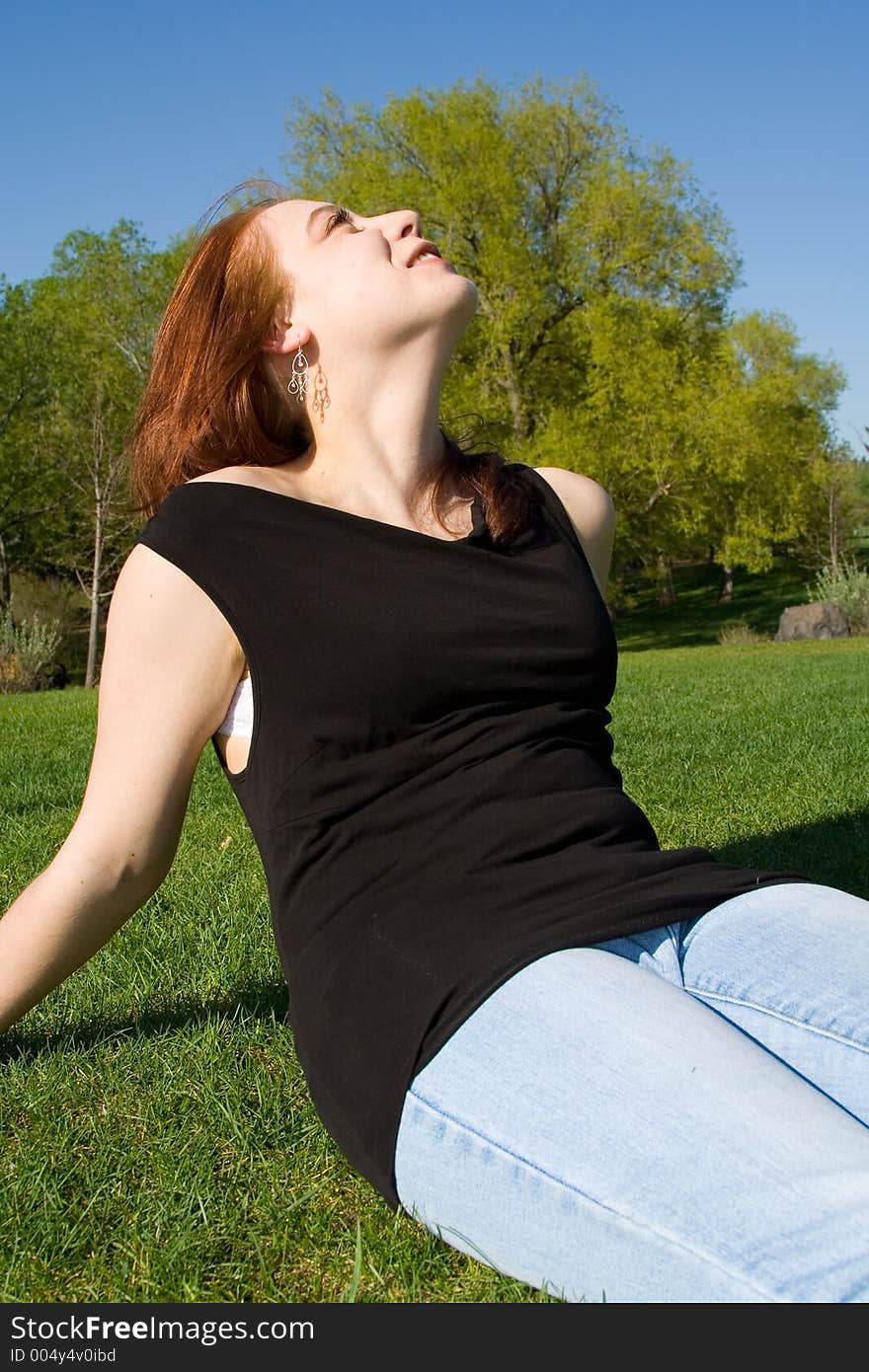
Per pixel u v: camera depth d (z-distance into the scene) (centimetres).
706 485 2561
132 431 202
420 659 158
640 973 139
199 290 194
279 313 191
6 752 677
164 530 163
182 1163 181
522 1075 130
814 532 3847
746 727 690
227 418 195
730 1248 113
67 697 1262
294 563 161
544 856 155
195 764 169
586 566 183
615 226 2459
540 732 164
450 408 2412
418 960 143
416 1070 137
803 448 3200
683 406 2445
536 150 2556
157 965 270
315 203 198
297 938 155
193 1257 159
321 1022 148
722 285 2630
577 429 2436
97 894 166
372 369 190
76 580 3212
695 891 157
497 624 163
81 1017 241
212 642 162
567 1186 123
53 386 2734
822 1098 127
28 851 402
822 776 509
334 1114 147
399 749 157
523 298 2395
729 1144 118
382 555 164
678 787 490
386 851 153
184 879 350
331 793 157
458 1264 156
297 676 157
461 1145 132
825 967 152
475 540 172
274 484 177
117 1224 168
